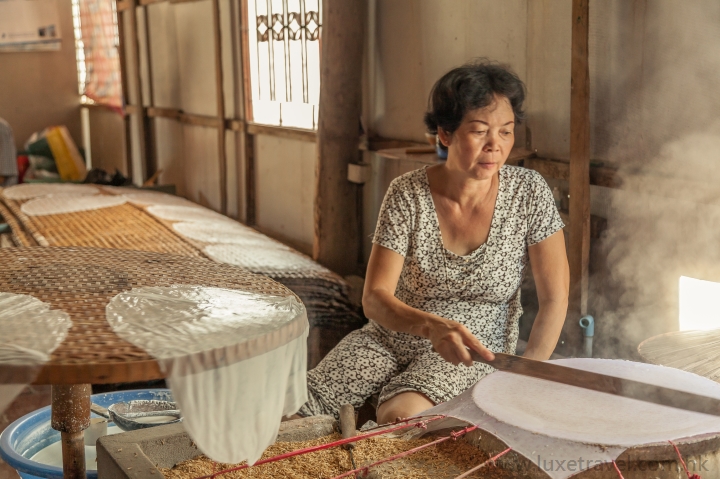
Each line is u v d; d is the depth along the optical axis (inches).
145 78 294.5
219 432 45.8
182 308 52.5
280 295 57.5
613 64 102.0
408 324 73.5
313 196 189.0
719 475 51.0
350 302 137.2
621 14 99.9
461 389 80.4
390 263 84.2
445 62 136.7
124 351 43.8
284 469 56.1
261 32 203.9
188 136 264.4
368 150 159.3
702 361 65.6
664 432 50.3
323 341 136.1
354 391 86.4
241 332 47.6
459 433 56.7
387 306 77.8
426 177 85.4
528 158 117.9
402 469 55.6
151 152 300.5
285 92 196.7
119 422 71.6
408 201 84.6
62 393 56.2
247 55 214.2
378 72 157.1
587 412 54.6
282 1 190.9
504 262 84.4
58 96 360.8
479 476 54.1
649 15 96.1
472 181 81.5
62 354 42.9
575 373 55.2
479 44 127.6
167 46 270.7
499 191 83.9
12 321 48.3
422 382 79.1
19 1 343.6
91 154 366.0
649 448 49.1
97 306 52.3
